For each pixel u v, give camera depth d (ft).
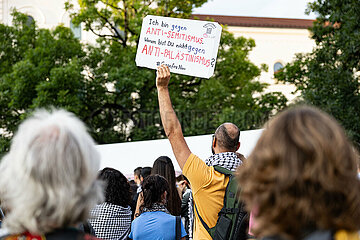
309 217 3.13
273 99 53.98
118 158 19.30
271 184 3.25
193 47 9.70
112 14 53.88
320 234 3.18
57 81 42.04
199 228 7.91
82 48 49.98
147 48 10.08
